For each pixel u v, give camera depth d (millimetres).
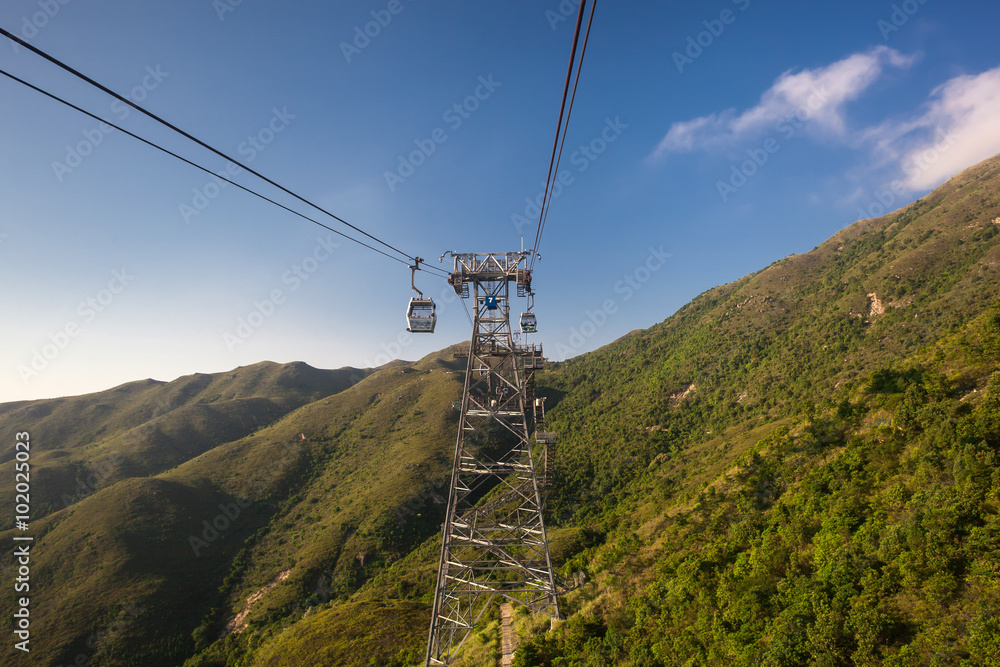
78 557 103812
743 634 22344
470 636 39750
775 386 134625
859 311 144125
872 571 20859
